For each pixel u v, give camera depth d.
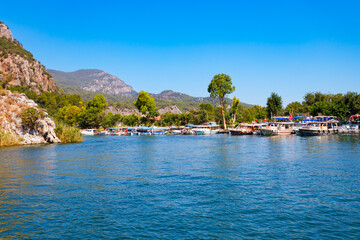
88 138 109.81
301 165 30.03
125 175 25.95
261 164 31.42
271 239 11.91
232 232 12.66
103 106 198.88
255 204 16.56
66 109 179.62
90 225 13.59
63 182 23.02
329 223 13.58
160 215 14.88
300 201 17.03
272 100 127.88
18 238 12.23
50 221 14.14
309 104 151.50
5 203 17.16
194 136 112.50
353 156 36.19
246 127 121.06
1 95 74.62
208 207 16.12
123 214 15.07
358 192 18.75
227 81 136.12
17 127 70.88
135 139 97.12
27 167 31.05
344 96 102.31
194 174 26.09
